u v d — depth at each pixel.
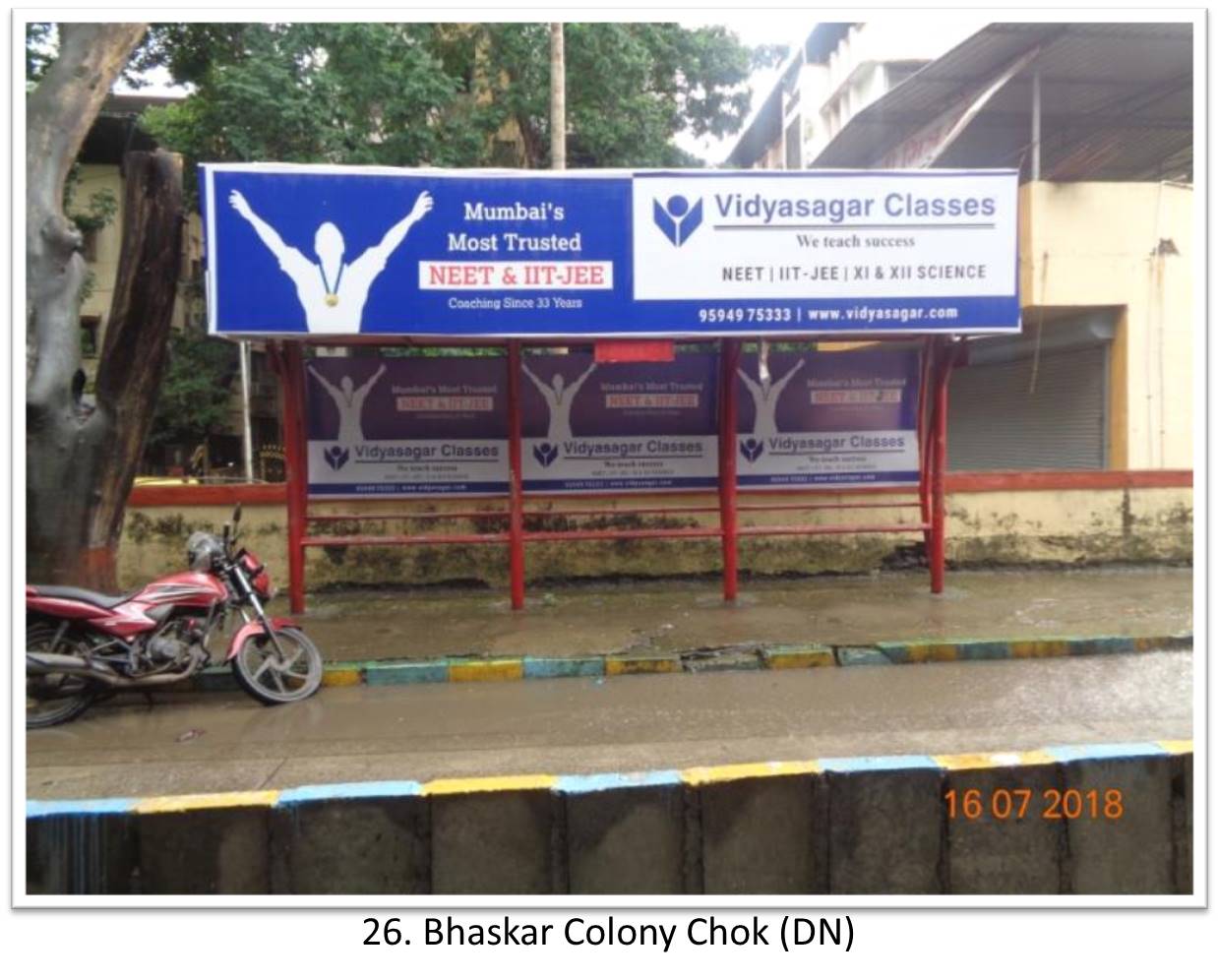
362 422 7.84
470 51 14.98
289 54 13.11
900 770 3.80
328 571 7.89
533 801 3.70
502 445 7.95
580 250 6.38
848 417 8.13
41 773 4.29
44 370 5.55
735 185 6.44
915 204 6.53
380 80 13.13
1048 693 5.25
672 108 16.53
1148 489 8.54
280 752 4.55
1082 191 10.97
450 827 3.67
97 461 5.76
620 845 3.69
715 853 3.72
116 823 3.60
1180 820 3.94
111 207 18.05
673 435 8.04
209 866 3.62
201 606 5.37
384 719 5.04
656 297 6.42
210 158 14.41
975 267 6.58
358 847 3.65
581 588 8.04
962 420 14.96
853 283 6.52
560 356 7.92
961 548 8.44
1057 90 12.37
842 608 7.11
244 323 6.15
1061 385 12.39
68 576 5.71
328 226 6.18
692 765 4.19
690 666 5.84
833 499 8.25
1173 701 5.09
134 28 5.87
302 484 7.24
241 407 21.27
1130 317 11.03
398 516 7.59
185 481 15.00
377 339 6.85
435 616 7.11
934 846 3.82
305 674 5.68
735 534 7.40
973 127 13.91
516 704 5.24
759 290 6.48
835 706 5.06
